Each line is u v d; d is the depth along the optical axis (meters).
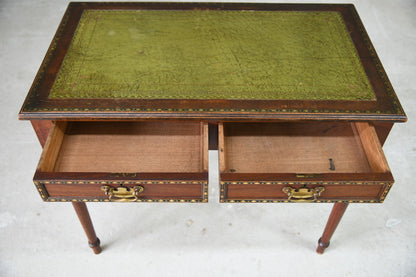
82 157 1.38
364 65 1.41
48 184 1.20
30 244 1.69
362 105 1.28
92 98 1.27
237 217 1.78
